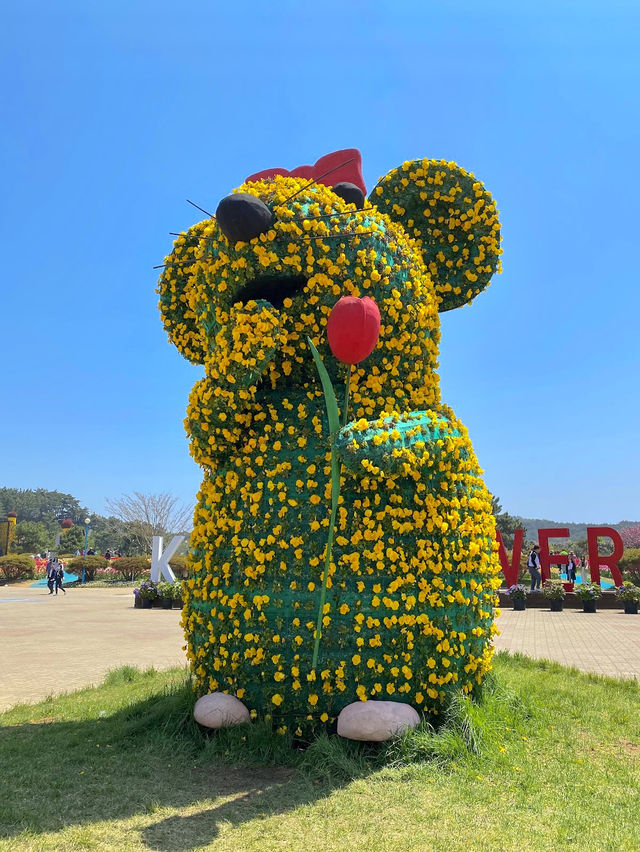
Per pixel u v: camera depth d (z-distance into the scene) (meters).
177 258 5.28
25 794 3.52
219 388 4.24
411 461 3.97
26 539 70.94
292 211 4.33
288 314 4.40
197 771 3.86
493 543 4.84
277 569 4.12
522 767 3.90
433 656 4.10
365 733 3.83
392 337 4.59
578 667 8.22
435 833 3.00
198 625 4.44
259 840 2.95
